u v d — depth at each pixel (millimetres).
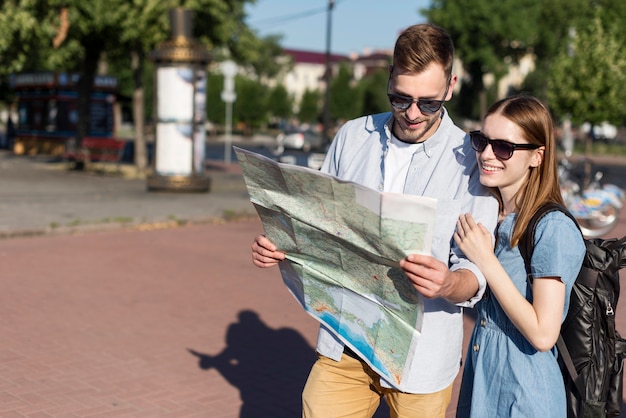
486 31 46562
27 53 18344
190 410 4379
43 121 28062
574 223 2238
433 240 2295
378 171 2576
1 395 4516
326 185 2189
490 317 2391
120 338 5770
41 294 7102
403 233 2062
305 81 110188
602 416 2381
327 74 27641
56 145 27703
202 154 16125
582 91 19719
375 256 2211
